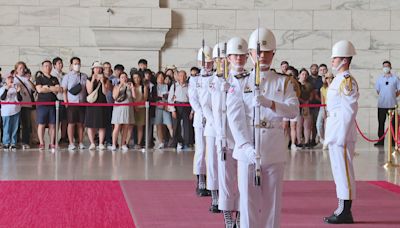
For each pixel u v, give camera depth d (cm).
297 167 1770
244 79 789
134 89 2141
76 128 2291
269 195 778
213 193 1156
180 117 2189
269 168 775
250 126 784
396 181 1549
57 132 2020
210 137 1155
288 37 2742
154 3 2652
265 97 775
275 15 2736
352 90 1070
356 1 2755
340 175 1083
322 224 1076
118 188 1392
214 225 1054
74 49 2662
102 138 2127
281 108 772
